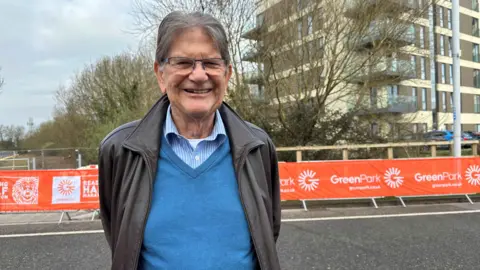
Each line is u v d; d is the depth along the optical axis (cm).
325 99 1320
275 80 1323
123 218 147
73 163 1808
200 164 157
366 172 766
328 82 1307
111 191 169
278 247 490
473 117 4434
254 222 154
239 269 147
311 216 680
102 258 462
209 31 154
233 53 1309
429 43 1390
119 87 2234
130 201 147
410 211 713
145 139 156
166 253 142
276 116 1341
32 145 3275
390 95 1828
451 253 457
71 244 523
